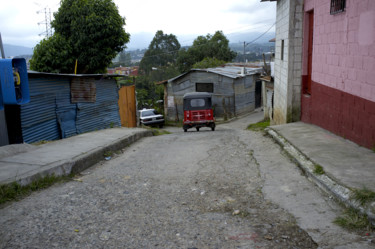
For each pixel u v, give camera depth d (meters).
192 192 4.70
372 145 5.52
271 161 6.16
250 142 8.44
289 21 9.55
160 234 3.32
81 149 7.01
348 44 6.38
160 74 69.38
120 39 17.08
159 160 7.14
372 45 5.41
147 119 25.16
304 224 3.39
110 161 7.08
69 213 3.87
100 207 4.10
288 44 9.70
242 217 3.70
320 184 4.38
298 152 5.94
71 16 16.39
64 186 4.99
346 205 3.62
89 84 11.09
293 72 9.81
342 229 3.17
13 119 7.82
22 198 4.32
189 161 6.91
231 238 3.18
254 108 31.45
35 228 3.42
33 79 8.32
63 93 9.72
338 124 6.98
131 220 3.69
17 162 5.62
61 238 3.21
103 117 12.20
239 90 27.59
